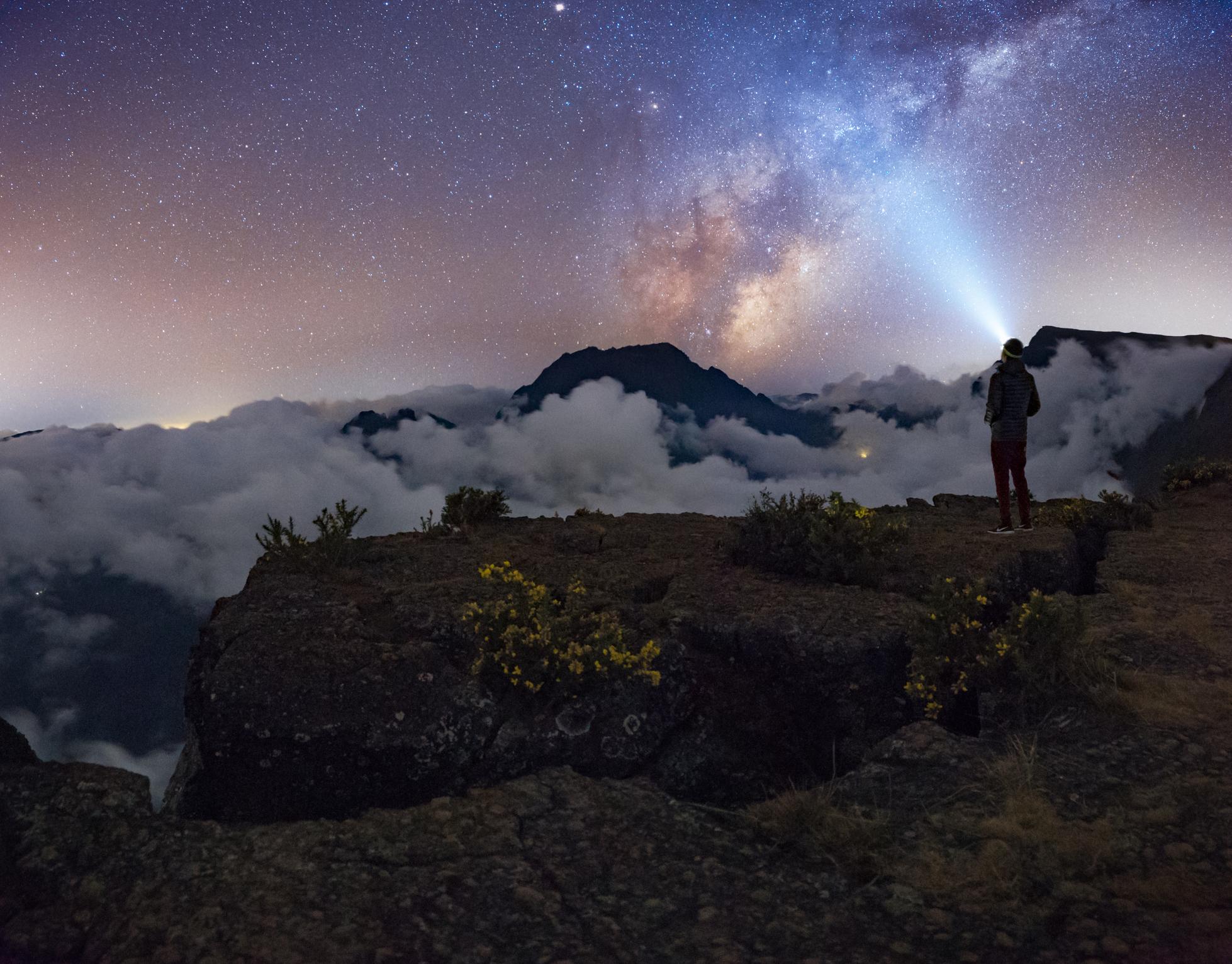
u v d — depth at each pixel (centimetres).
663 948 248
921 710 479
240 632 484
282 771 402
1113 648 514
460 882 282
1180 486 1397
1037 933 247
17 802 315
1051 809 324
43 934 246
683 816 343
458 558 724
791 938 253
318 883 277
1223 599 634
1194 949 232
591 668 448
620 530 856
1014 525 943
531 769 416
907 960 239
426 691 432
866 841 310
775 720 487
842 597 593
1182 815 312
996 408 866
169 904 262
